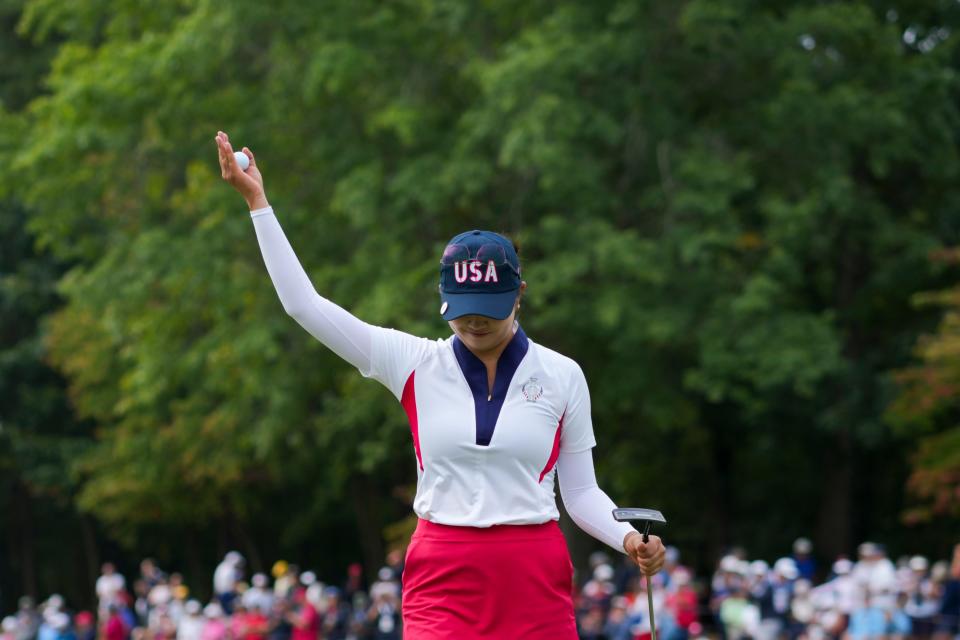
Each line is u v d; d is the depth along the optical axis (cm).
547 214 3900
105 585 4809
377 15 3916
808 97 3747
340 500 6588
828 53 4081
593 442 755
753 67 3931
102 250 4712
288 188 4222
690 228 3669
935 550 5384
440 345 740
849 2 4203
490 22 4006
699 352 3803
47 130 4338
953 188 4700
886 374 4669
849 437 5069
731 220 3691
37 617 5153
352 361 741
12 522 7162
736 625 3150
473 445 716
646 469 5134
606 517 746
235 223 4009
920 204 4809
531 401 725
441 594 719
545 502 730
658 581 3281
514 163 3591
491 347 723
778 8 4109
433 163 3753
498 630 713
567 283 3525
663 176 3759
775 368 3566
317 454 5831
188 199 4372
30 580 7044
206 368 4447
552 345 3919
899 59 4103
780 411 5016
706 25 3644
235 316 4272
